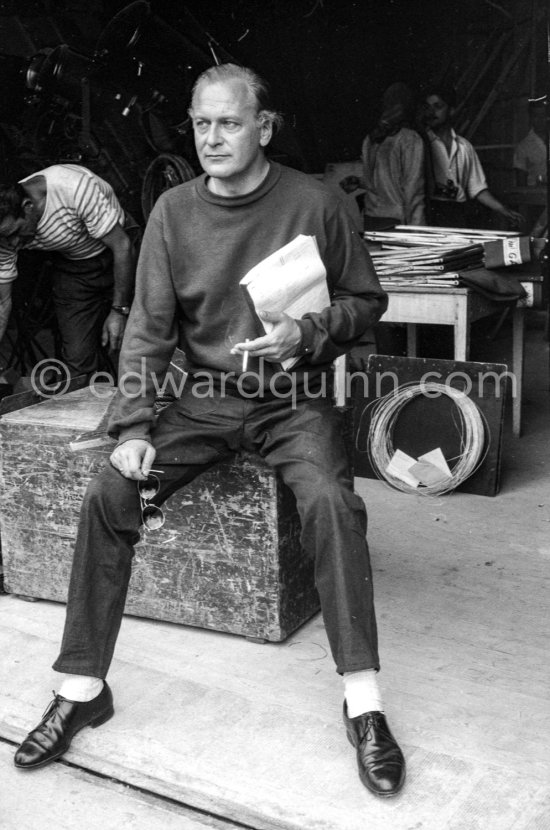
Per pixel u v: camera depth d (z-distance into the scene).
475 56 9.31
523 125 9.02
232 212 2.64
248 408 2.74
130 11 5.36
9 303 4.32
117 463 2.56
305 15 8.80
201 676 2.83
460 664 2.87
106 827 2.27
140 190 6.03
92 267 4.51
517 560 3.60
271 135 2.64
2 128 5.62
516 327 5.00
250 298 2.51
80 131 5.76
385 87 9.41
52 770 2.49
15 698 2.76
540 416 5.46
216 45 6.96
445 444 4.29
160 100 5.79
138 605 3.16
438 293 4.55
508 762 2.38
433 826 2.17
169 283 2.70
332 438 2.64
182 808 2.33
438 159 6.91
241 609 3.01
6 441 3.22
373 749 2.32
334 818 2.22
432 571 3.52
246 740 2.52
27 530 3.28
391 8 9.19
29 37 6.52
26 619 3.23
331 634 2.39
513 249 4.70
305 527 2.46
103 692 2.60
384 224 6.72
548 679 2.77
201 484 2.95
